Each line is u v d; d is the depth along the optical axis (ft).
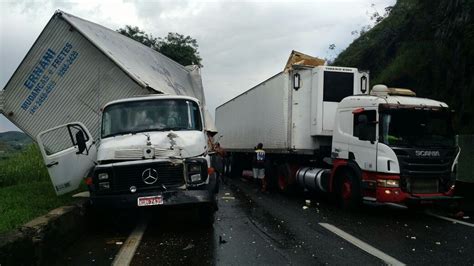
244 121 68.44
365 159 34.99
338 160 38.55
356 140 36.17
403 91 37.58
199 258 20.99
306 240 24.98
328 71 44.42
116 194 25.95
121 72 37.32
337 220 31.94
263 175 53.47
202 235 26.37
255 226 29.32
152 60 46.96
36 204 28.60
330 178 39.52
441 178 33.71
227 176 80.28
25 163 49.49
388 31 88.89
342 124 38.32
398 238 25.76
